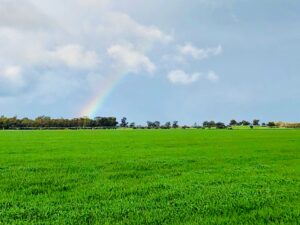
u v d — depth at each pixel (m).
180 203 16.33
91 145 56.34
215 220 13.77
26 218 14.27
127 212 14.92
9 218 14.13
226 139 75.69
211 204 16.14
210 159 35.75
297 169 28.44
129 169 28.39
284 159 36.44
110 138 80.06
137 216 14.33
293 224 13.30
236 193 18.52
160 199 17.36
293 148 50.66
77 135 98.38
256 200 16.89
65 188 20.62
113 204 16.22
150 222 13.52
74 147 51.97
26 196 18.41
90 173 26.00
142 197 17.84
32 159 35.38
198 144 59.34
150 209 15.47
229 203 16.38
